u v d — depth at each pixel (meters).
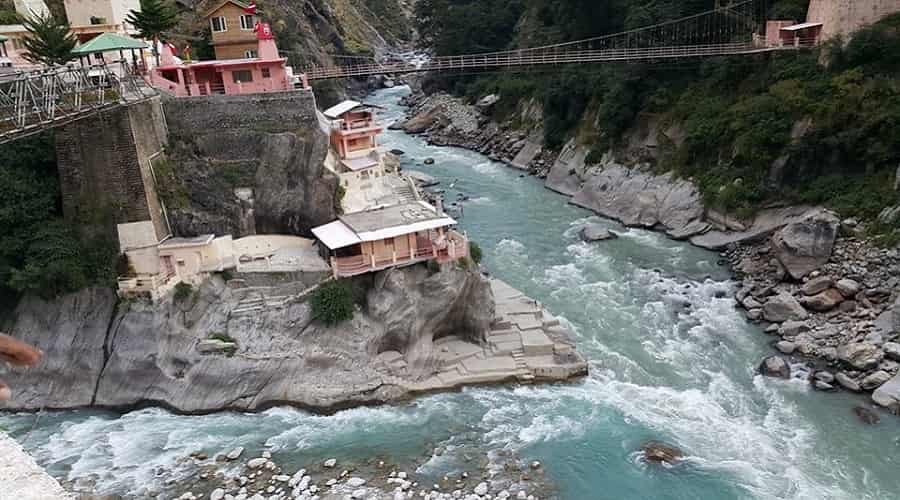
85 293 36.03
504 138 84.69
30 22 51.22
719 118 56.47
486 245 53.31
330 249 35.88
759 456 28.94
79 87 35.00
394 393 33.84
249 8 53.31
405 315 35.16
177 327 34.91
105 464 29.48
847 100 48.12
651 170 61.09
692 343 38.50
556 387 34.66
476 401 33.62
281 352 34.28
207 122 40.38
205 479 28.27
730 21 66.88
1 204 35.38
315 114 40.47
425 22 125.62
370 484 27.55
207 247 36.38
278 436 31.28
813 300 39.78
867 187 45.69
